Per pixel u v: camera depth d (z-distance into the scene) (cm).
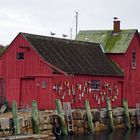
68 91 4666
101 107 5084
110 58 5544
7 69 4853
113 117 5000
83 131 4472
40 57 4591
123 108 5216
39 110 4522
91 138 4238
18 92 4766
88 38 5859
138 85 5728
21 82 4762
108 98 4922
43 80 4572
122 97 5441
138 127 5312
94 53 5353
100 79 5072
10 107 4788
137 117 5391
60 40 5047
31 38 4750
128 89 5541
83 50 5216
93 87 4984
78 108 4781
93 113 4638
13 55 4812
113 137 4400
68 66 4712
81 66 4878
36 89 4622
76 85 4756
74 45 5166
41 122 4006
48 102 4519
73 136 4253
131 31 5681
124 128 5138
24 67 4725
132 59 5625
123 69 5462
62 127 4197
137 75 5706
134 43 5666
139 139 4350
